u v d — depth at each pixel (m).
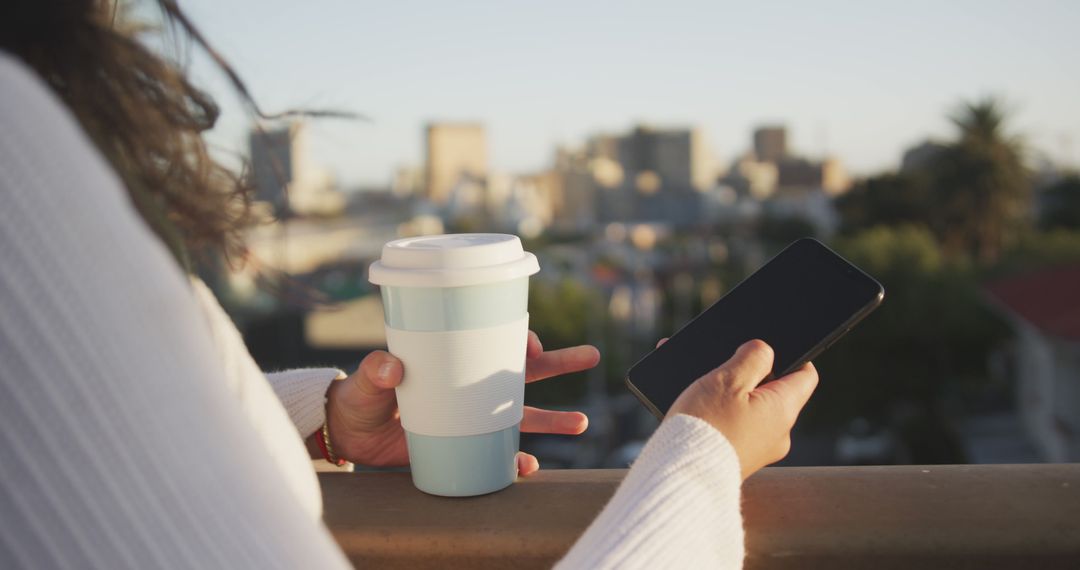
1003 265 33.50
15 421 0.34
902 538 0.67
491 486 0.77
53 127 0.37
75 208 0.36
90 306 0.35
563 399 29.06
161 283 0.38
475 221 85.31
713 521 0.56
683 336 0.88
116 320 0.36
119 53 0.50
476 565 0.72
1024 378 22.41
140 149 0.54
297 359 28.97
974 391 29.31
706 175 146.88
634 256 72.88
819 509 0.71
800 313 0.84
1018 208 40.56
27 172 0.36
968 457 21.97
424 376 0.73
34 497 0.34
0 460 0.34
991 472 0.77
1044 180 50.56
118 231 0.38
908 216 47.25
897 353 29.05
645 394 0.87
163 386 0.37
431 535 0.72
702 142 146.50
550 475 0.83
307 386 0.84
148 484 0.35
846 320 0.80
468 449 0.75
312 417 0.84
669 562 0.53
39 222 0.35
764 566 0.69
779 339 0.83
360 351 30.48
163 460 0.36
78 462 0.34
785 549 0.68
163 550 0.35
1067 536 0.67
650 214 123.31
